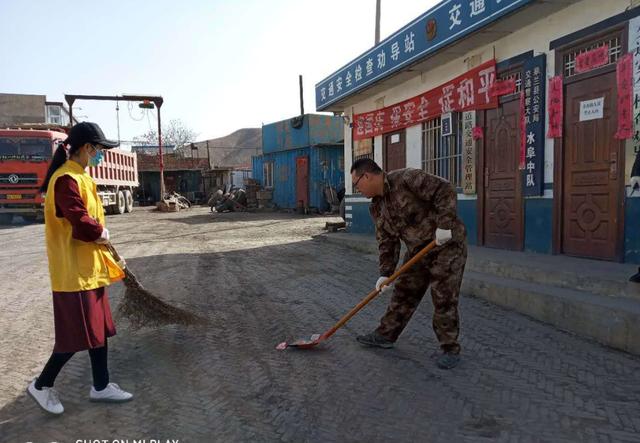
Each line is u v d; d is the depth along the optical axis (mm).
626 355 3951
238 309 5473
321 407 3150
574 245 5934
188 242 11672
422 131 9336
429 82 8883
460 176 8180
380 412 3072
